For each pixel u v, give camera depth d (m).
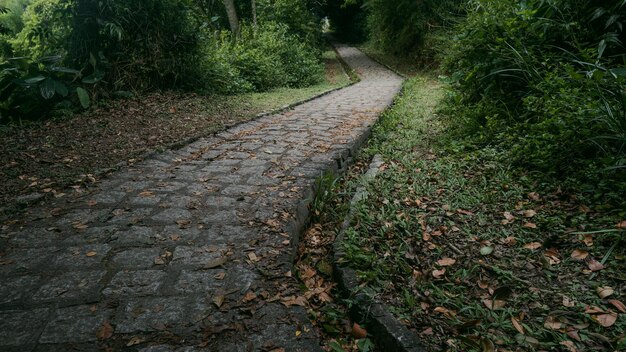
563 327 1.70
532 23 4.24
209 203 2.92
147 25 6.88
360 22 31.05
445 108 5.66
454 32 6.19
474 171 3.51
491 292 1.96
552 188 3.00
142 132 4.84
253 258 2.21
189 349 1.56
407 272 2.13
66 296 1.87
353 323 1.89
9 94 5.52
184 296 1.89
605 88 3.13
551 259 2.22
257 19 15.12
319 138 4.76
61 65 6.37
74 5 6.23
